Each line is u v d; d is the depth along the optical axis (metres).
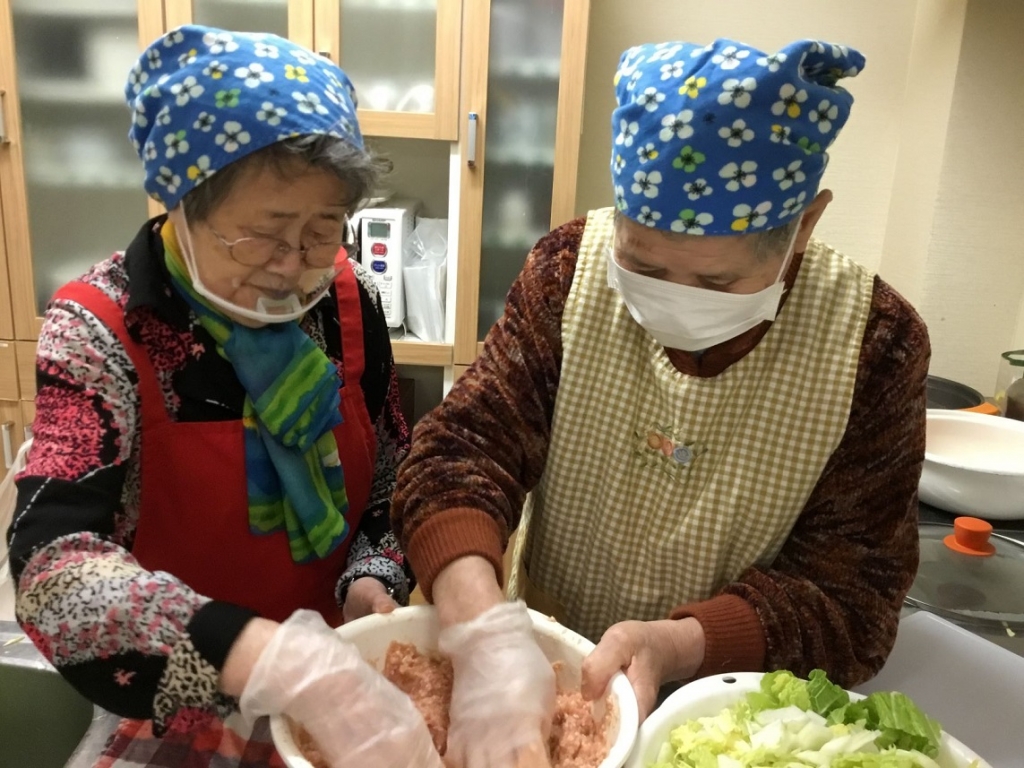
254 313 0.80
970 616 1.07
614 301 0.88
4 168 2.08
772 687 0.71
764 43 2.28
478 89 2.03
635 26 2.28
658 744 0.67
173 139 0.72
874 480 0.83
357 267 1.03
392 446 1.07
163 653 0.62
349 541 1.02
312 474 0.93
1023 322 2.09
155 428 0.82
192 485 0.85
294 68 0.73
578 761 0.69
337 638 0.66
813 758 0.64
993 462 1.47
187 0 2.00
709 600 0.81
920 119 2.17
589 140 2.36
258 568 0.91
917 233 2.15
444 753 0.72
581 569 0.98
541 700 0.71
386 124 2.07
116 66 2.09
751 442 0.84
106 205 2.19
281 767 0.76
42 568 0.66
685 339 0.81
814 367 0.82
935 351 2.16
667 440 0.87
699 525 0.86
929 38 2.12
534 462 0.93
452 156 2.11
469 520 0.82
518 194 2.14
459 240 2.13
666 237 0.73
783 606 0.80
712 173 0.68
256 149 0.70
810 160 0.70
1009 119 1.99
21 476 0.71
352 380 0.99
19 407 2.24
